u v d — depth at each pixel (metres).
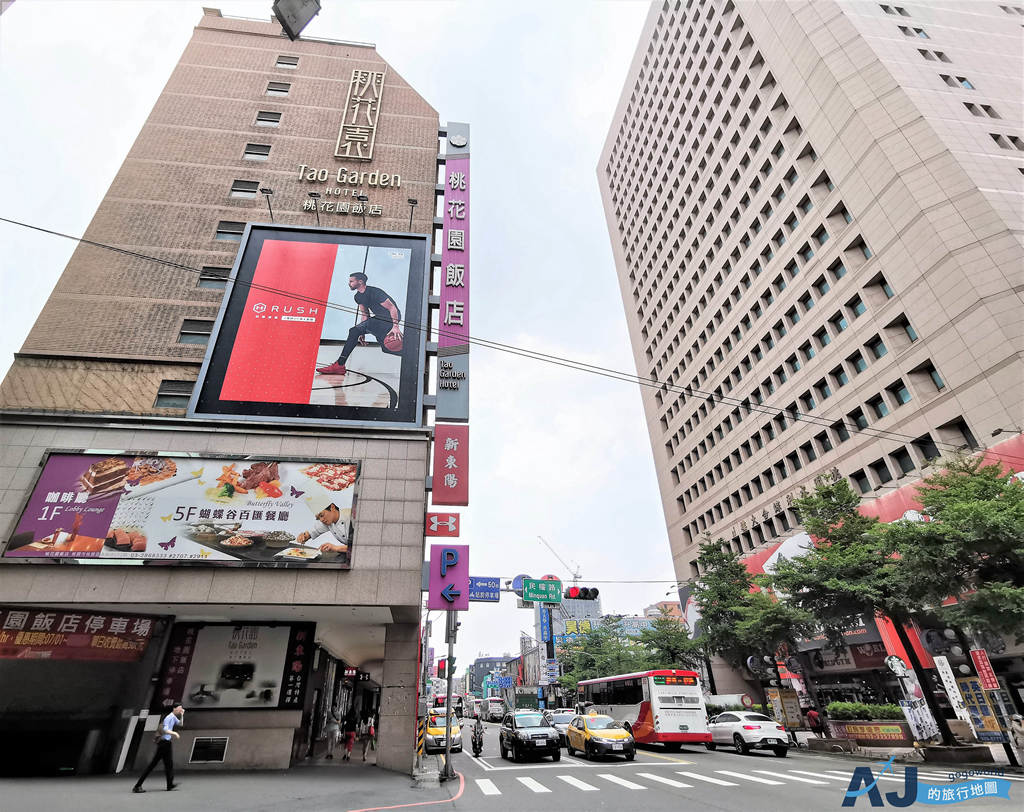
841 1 34.75
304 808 10.41
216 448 18.36
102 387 19.73
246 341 20.91
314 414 19.73
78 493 16.73
